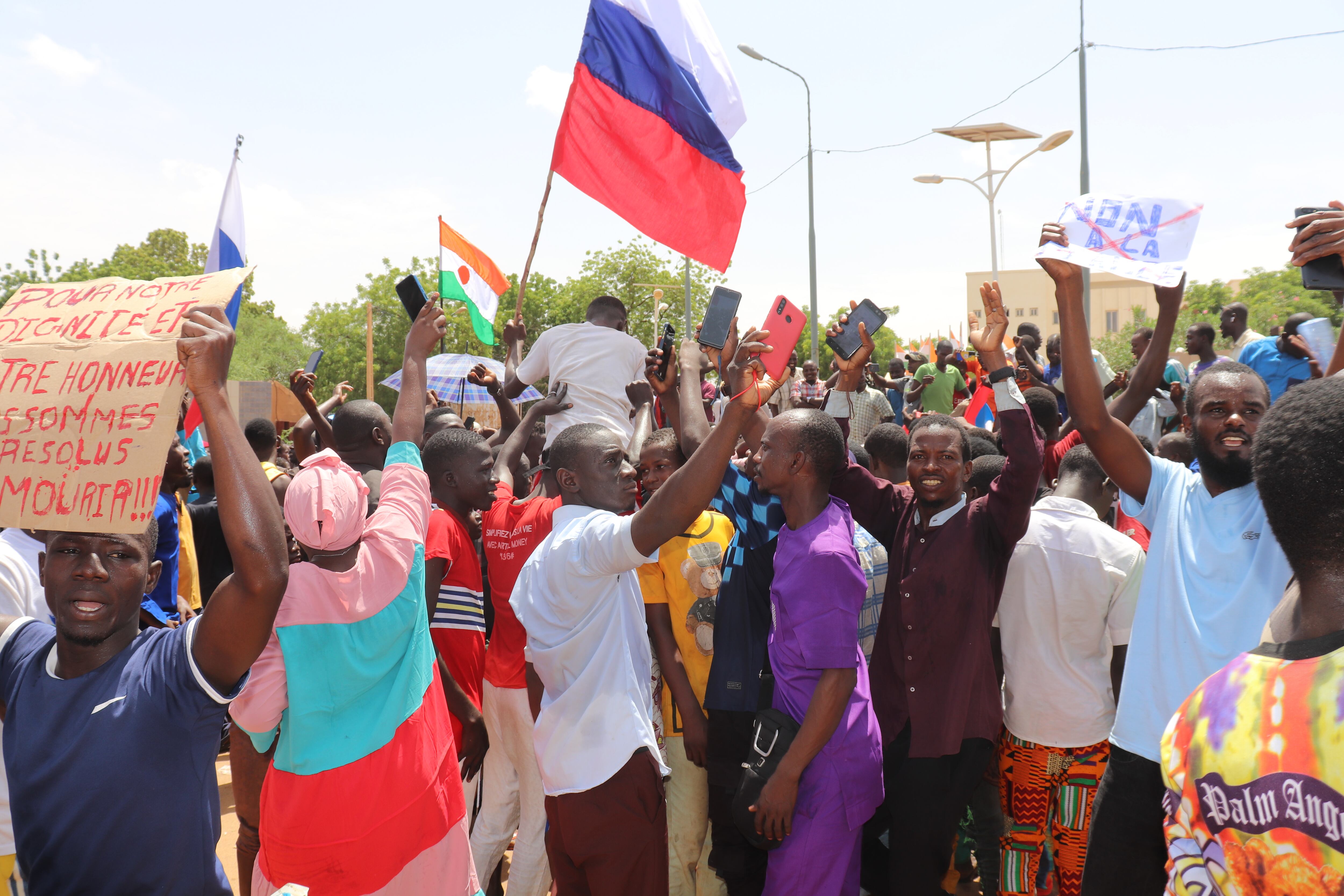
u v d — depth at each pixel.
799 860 3.16
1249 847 1.50
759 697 3.58
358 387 48.44
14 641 2.22
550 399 5.16
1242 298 34.53
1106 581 3.67
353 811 2.56
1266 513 1.68
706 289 40.81
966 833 4.80
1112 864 2.87
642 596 3.65
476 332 7.74
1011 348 8.65
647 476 4.04
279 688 2.53
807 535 3.27
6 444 2.05
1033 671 3.77
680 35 5.07
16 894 2.85
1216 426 2.79
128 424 2.01
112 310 2.17
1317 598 1.58
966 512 3.65
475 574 4.20
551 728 3.15
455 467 4.12
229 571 6.55
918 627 3.56
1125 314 65.38
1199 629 2.75
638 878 3.08
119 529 1.95
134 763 2.04
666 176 5.06
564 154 4.91
